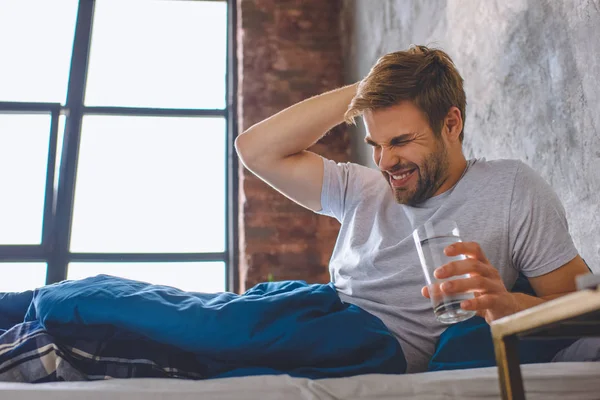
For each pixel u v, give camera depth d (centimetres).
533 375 89
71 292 99
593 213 156
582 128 159
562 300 58
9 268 364
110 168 394
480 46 218
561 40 168
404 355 109
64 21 424
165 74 423
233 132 409
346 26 403
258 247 357
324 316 102
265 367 98
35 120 394
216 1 446
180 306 98
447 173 133
